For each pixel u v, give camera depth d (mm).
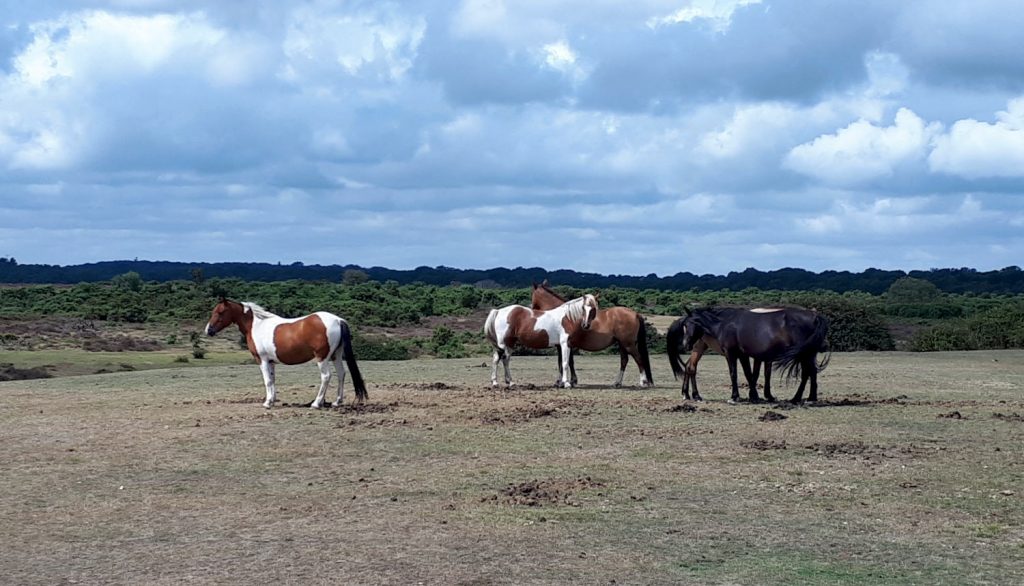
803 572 7734
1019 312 42188
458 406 16875
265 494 10516
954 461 11922
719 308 17469
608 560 8023
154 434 14367
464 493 10445
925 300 75500
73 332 53750
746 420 15141
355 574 7641
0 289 80562
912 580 7547
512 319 19812
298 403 17547
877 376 22938
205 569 7816
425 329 57156
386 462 12164
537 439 13609
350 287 76875
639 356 20328
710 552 8266
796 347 16641
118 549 8453
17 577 7668
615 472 11453
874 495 10273
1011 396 18594
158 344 49469
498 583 7426
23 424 15672
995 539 8695
